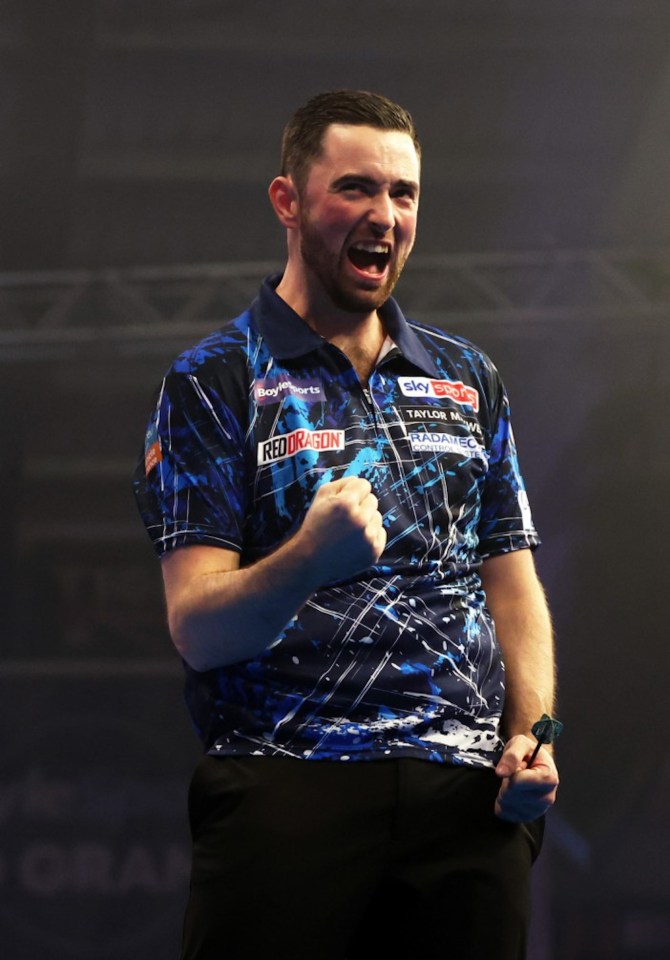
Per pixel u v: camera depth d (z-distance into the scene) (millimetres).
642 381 19156
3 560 19703
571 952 17672
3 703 18797
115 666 19312
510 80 18516
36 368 19891
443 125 18953
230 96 18625
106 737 18750
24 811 18125
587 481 19328
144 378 20141
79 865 17891
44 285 18703
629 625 19016
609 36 18031
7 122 18219
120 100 18453
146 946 17484
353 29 18125
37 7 17156
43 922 17500
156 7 17656
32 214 18688
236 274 18844
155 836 18172
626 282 18891
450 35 18188
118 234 19250
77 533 20047
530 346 19219
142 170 19125
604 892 17891
